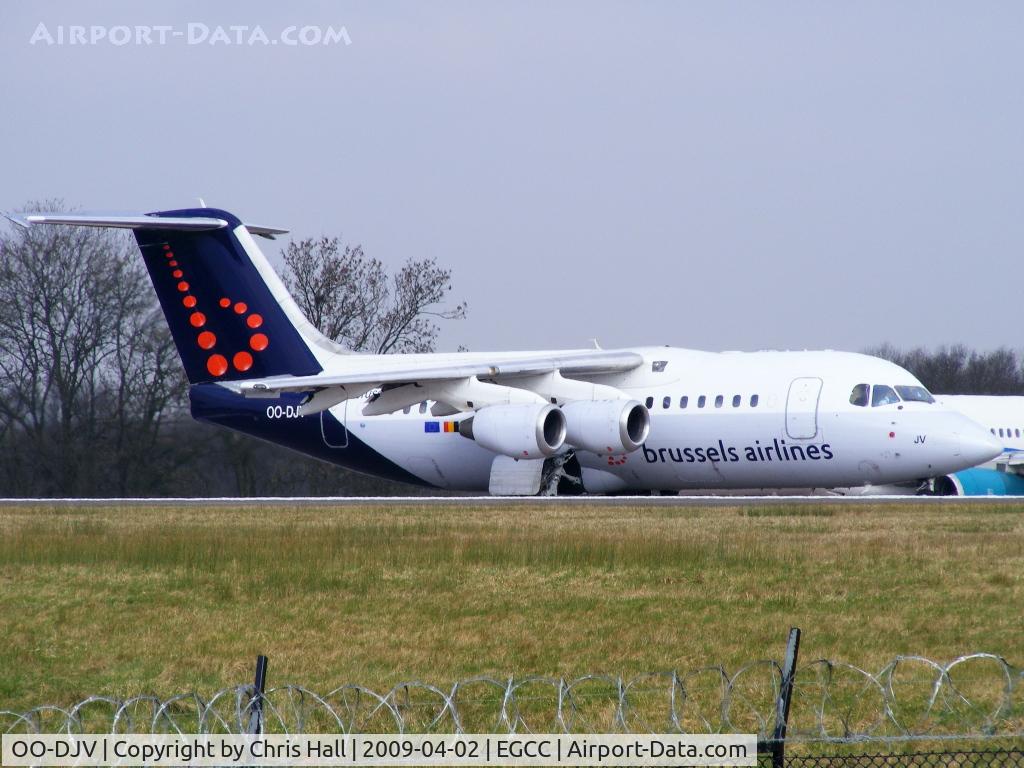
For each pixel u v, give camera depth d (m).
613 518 97.25
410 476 140.50
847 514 99.50
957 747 36.94
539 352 135.75
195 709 42.28
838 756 35.59
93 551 78.31
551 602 59.66
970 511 102.19
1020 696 41.66
